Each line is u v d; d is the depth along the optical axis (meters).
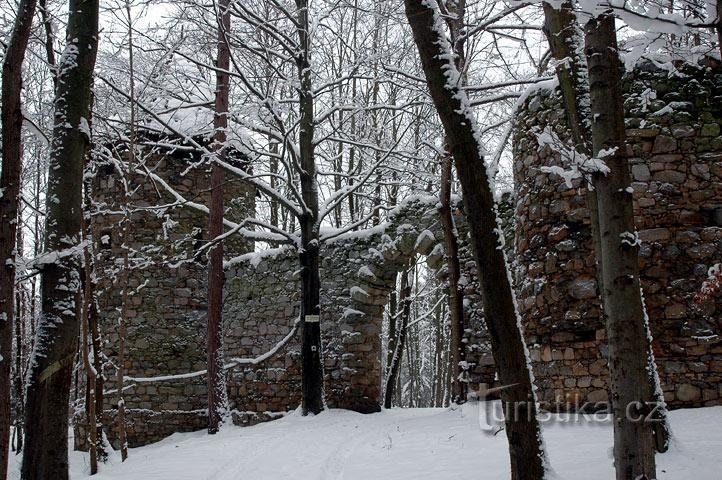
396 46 12.53
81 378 13.34
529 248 8.31
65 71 5.76
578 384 7.40
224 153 12.38
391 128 17.28
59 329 5.43
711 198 7.23
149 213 13.56
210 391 11.94
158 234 13.54
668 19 4.27
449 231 10.59
